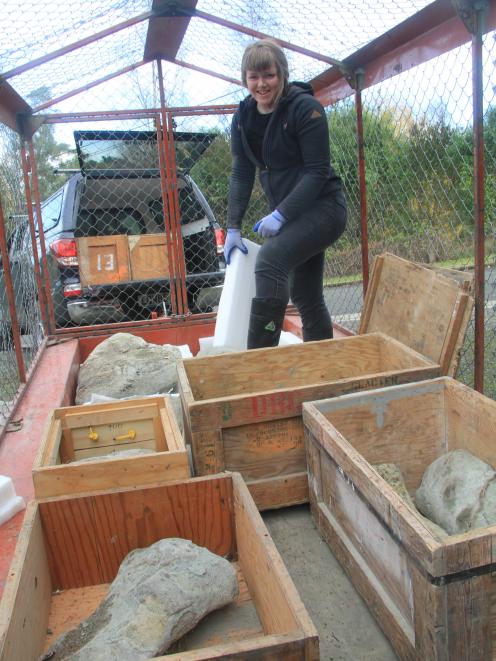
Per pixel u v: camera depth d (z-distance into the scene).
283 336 3.96
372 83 3.30
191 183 4.97
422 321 2.55
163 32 3.59
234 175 2.98
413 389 2.09
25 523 1.59
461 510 1.73
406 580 1.38
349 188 3.87
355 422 2.06
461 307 2.27
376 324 2.98
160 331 4.46
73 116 4.06
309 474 2.08
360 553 1.68
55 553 1.73
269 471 2.12
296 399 2.09
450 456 1.93
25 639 1.35
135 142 4.50
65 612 1.66
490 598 1.25
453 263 2.84
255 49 2.40
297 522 2.12
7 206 3.81
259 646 1.12
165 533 1.79
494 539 1.22
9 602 1.27
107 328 4.44
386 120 3.25
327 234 2.67
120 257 4.42
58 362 3.71
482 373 2.46
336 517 1.86
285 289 2.62
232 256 3.12
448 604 1.23
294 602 1.23
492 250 2.57
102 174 4.61
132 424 2.31
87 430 2.28
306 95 2.47
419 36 2.81
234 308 3.07
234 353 2.58
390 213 3.37
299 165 2.63
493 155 2.48
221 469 2.07
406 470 2.14
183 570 1.52
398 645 1.45
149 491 1.75
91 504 1.72
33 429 2.62
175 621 1.41
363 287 3.62
